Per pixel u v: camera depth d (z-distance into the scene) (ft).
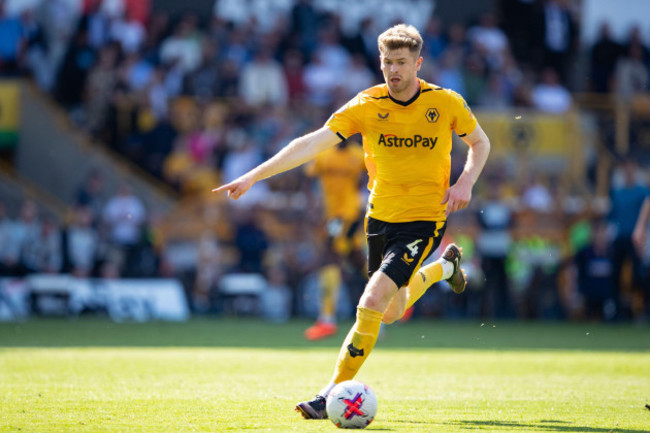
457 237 182.70
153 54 221.25
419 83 60.18
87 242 180.14
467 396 68.44
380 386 75.25
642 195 176.65
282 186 192.03
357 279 180.96
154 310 177.78
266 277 183.52
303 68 223.10
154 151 207.10
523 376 85.10
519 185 198.59
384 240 62.18
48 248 177.78
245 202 187.42
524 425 53.57
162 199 201.77
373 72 227.81
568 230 187.62
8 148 204.03
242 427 50.88
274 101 216.74
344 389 51.37
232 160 202.28
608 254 180.65
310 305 184.14
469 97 218.79
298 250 184.75
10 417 54.39
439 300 185.47
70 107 217.97
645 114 212.02
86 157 202.59
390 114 59.82
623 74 231.91
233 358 100.58
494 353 113.70
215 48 219.82
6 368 85.46
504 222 184.96
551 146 204.85
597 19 236.02
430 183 61.11
